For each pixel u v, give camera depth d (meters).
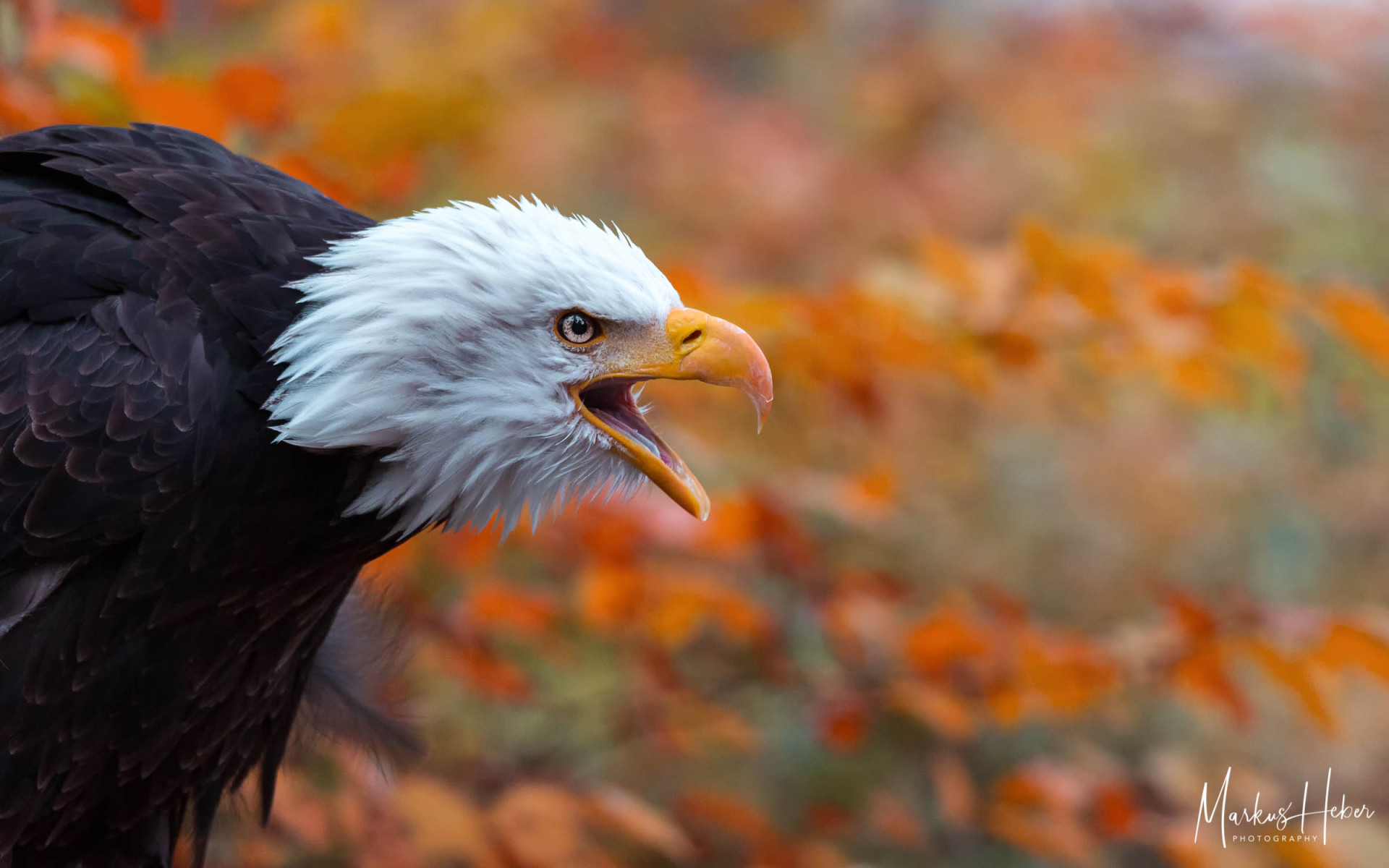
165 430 4.46
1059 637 8.12
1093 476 13.80
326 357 4.54
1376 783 12.34
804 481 8.63
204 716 5.15
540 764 8.17
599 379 4.80
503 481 4.91
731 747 9.61
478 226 4.64
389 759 6.46
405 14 11.69
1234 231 14.94
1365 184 16.08
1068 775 8.09
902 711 8.10
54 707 4.71
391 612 6.45
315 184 6.68
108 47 6.00
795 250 13.91
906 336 7.32
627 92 14.95
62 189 4.80
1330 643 7.05
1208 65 17.73
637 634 8.38
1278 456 14.02
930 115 15.73
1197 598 7.62
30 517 4.40
